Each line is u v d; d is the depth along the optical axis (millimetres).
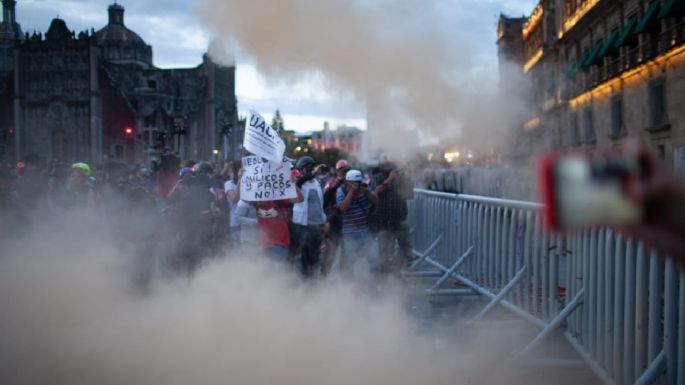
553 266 6055
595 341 5121
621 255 4570
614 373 4676
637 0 30203
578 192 698
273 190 7848
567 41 38281
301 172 9023
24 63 87562
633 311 4418
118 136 89750
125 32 105625
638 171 687
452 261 9602
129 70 94875
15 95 86938
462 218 9070
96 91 86938
